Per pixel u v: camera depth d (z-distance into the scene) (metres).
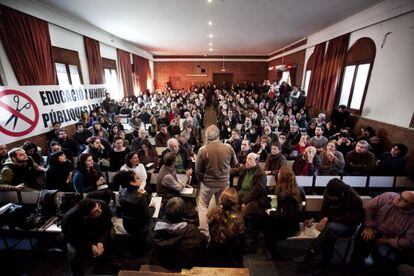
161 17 6.48
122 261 2.56
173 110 8.00
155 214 2.70
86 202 2.09
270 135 5.28
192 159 4.17
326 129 6.16
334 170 3.72
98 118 6.66
